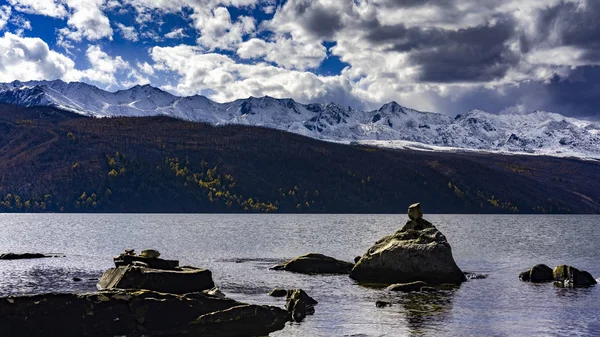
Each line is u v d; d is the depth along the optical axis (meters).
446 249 54.84
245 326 35.12
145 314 33.31
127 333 32.69
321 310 41.53
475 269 67.88
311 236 131.38
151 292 34.31
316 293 48.66
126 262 48.19
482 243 113.69
